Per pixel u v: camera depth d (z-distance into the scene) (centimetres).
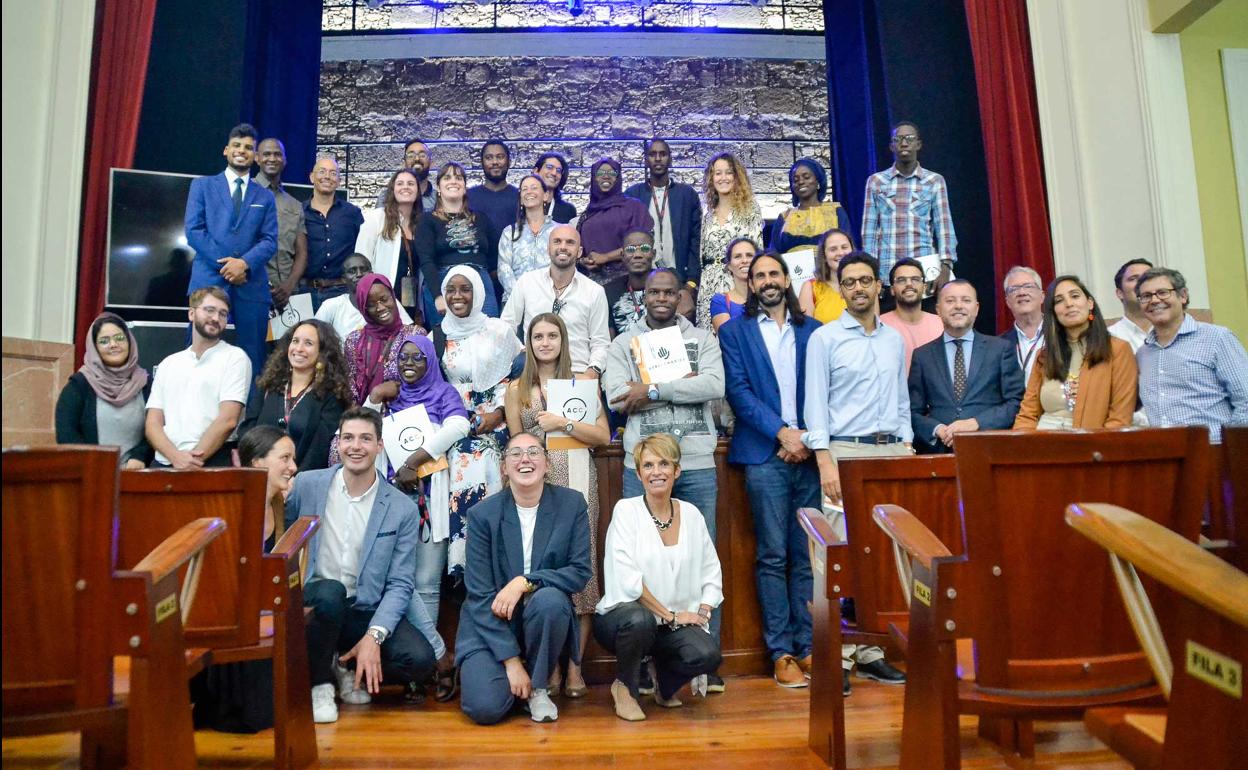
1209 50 466
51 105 434
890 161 627
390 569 301
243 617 202
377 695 316
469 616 287
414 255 482
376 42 838
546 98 845
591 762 233
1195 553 98
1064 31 493
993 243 515
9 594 133
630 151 841
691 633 284
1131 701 138
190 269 473
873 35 637
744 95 854
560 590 286
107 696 138
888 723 262
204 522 163
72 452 134
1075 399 310
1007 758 207
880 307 467
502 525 293
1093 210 477
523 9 852
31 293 418
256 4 670
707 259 459
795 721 270
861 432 318
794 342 340
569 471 322
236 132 424
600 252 453
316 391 340
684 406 327
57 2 439
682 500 320
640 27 849
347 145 831
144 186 468
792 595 331
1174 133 448
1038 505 139
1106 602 140
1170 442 135
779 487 328
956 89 588
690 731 262
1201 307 437
